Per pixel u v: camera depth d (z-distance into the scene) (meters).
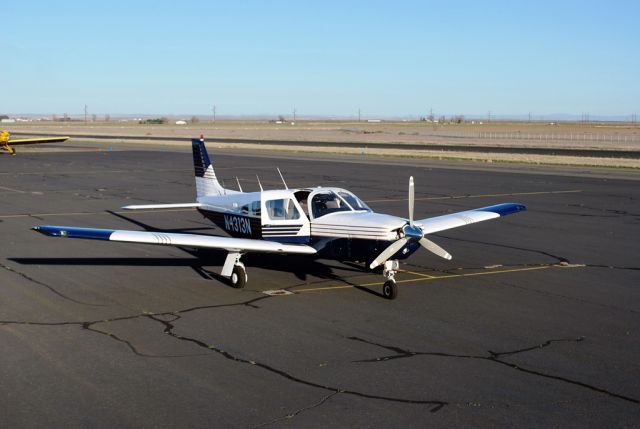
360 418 7.15
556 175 40.47
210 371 8.50
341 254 12.95
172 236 12.59
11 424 6.95
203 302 11.91
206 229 20.59
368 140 100.94
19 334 9.95
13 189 31.83
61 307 11.47
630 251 17.23
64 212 24.08
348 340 9.80
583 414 7.29
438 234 19.84
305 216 13.52
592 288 13.22
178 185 34.25
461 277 14.12
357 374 8.42
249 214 14.57
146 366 8.66
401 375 8.41
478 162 51.47
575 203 27.36
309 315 11.12
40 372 8.41
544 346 9.60
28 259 15.61
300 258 15.79
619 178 38.69
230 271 12.90
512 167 46.62
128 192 30.88
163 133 135.50
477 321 10.85
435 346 9.56
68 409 7.32
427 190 31.97
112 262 15.35
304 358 9.01
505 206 16.84
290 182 35.81
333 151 66.81
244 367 8.65
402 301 12.10
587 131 161.75
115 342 9.62
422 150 68.88
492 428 6.94
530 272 14.68
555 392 7.90
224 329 10.29
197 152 17.84
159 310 11.35
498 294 12.69
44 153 62.22
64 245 17.48
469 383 8.16
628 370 8.66
